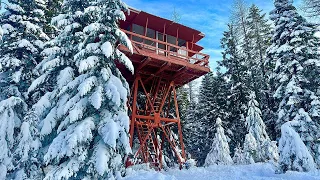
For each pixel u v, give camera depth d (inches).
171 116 1099.9
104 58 456.8
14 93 589.6
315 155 637.9
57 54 542.0
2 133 518.9
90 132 394.0
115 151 417.1
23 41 610.2
